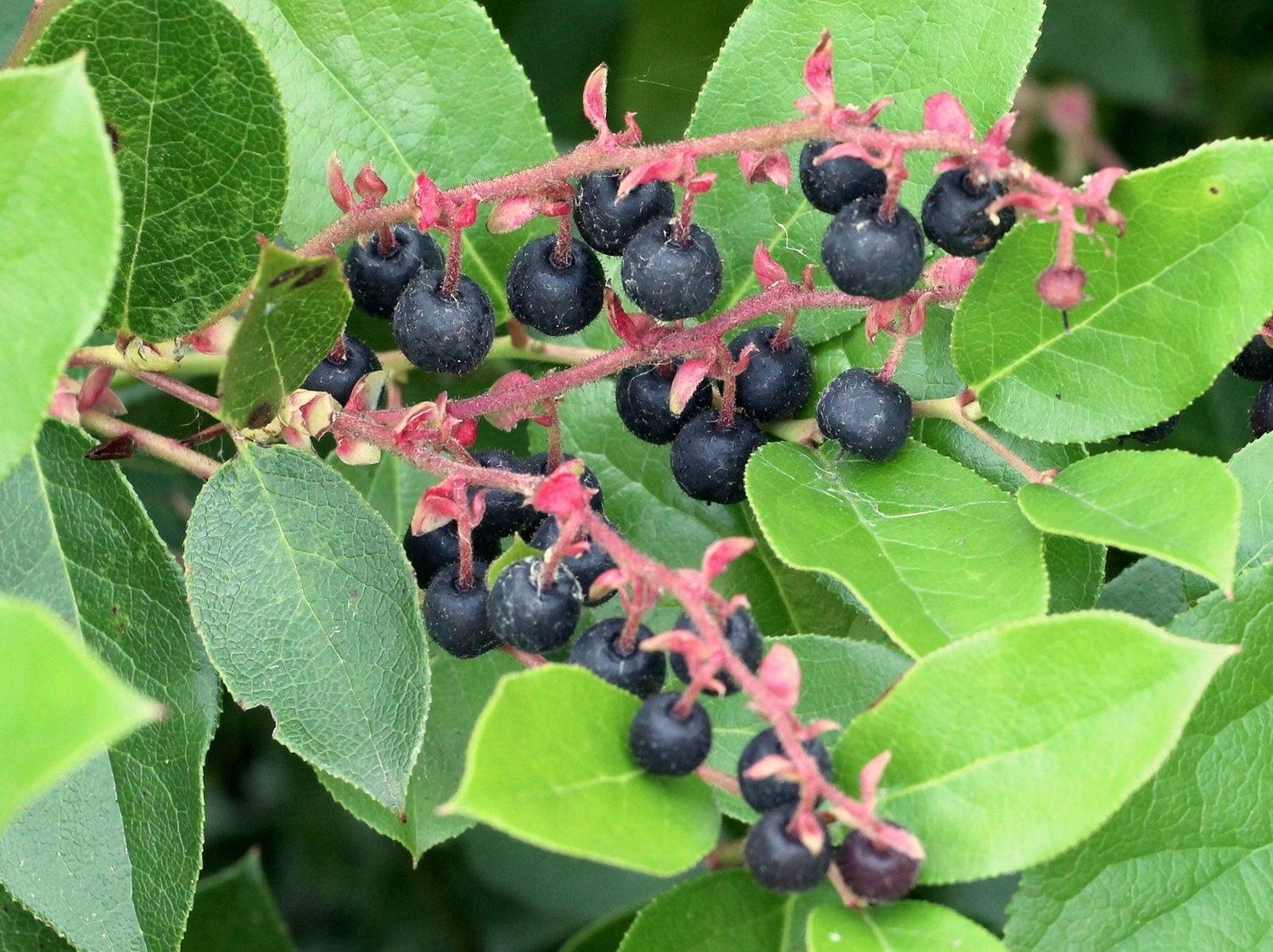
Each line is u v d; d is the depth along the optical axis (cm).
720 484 29
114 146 28
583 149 28
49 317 25
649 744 25
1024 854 26
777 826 25
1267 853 28
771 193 31
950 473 29
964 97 30
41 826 28
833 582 30
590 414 32
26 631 21
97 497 29
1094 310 28
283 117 28
